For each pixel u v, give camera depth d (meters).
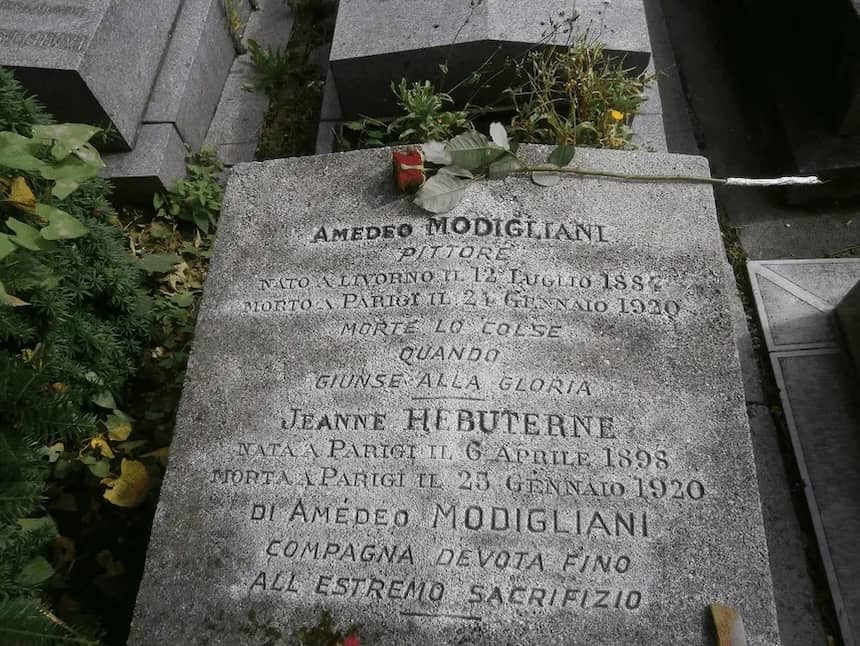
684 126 3.98
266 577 2.14
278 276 2.58
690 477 2.16
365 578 2.11
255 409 2.37
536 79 3.44
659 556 2.08
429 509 2.17
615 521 2.12
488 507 2.16
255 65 4.32
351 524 2.18
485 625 2.03
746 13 4.12
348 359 2.40
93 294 3.02
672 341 2.34
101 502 2.92
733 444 2.20
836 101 3.50
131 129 3.61
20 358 2.40
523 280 2.45
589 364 2.32
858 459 2.92
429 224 2.57
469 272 2.48
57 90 3.31
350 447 2.27
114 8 3.46
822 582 2.74
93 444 2.92
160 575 2.18
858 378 3.06
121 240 3.25
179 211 3.68
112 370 2.98
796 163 3.55
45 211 2.33
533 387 2.29
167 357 3.29
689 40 4.30
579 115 3.36
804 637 2.65
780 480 2.93
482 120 3.70
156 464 2.91
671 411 2.24
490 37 3.39
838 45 3.40
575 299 2.41
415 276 2.49
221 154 4.02
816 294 3.33
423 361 2.36
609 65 3.49
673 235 2.50
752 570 2.05
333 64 3.51
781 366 3.16
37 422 2.35
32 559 2.30
